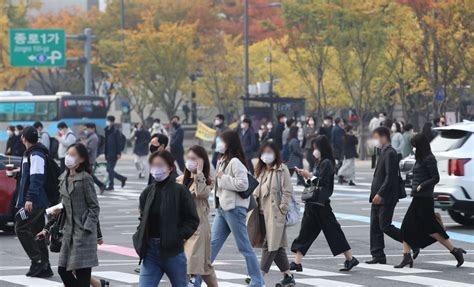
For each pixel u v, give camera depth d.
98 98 137.12
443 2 107.69
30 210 36.38
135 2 182.00
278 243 33.94
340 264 40.53
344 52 124.00
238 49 166.75
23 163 36.91
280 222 34.00
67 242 30.12
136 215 63.56
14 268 39.97
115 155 84.31
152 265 25.91
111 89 171.50
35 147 36.56
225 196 32.72
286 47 143.25
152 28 157.62
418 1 110.38
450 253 43.12
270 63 151.50
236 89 166.12
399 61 127.81
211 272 31.64
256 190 34.41
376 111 144.88
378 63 124.38
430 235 38.94
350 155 84.94
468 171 50.47
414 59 121.38
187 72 161.88
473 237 49.53
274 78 164.00
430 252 44.25
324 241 48.62
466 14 107.19
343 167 85.38
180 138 85.19
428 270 38.56
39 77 194.00
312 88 131.88
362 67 122.00
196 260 31.14
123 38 159.38
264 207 34.25
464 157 50.56
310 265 40.28
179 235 25.73
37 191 36.22
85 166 30.39
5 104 138.12
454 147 51.12
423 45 114.00
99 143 86.31
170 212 25.67
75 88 187.00
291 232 52.69
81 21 182.88
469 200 50.41
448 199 50.56
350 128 85.56
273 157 34.34
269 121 114.62
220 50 165.75
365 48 122.19
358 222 57.00
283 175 34.28
